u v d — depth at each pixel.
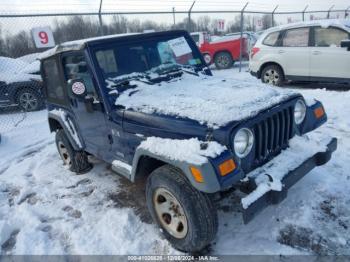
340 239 2.62
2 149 5.92
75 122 3.96
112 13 8.07
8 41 8.80
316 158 2.79
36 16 7.05
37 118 7.83
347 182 3.42
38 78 8.38
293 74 7.95
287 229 2.80
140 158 2.68
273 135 2.63
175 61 3.76
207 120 2.36
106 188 3.96
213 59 13.38
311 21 7.62
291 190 3.32
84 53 3.16
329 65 7.30
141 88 3.24
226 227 2.94
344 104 6.28
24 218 3.47
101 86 3.07
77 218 3.38
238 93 2.86
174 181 2.39
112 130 3.14
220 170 2.12
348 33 6.97
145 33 3.61
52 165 4.89
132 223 3.17
